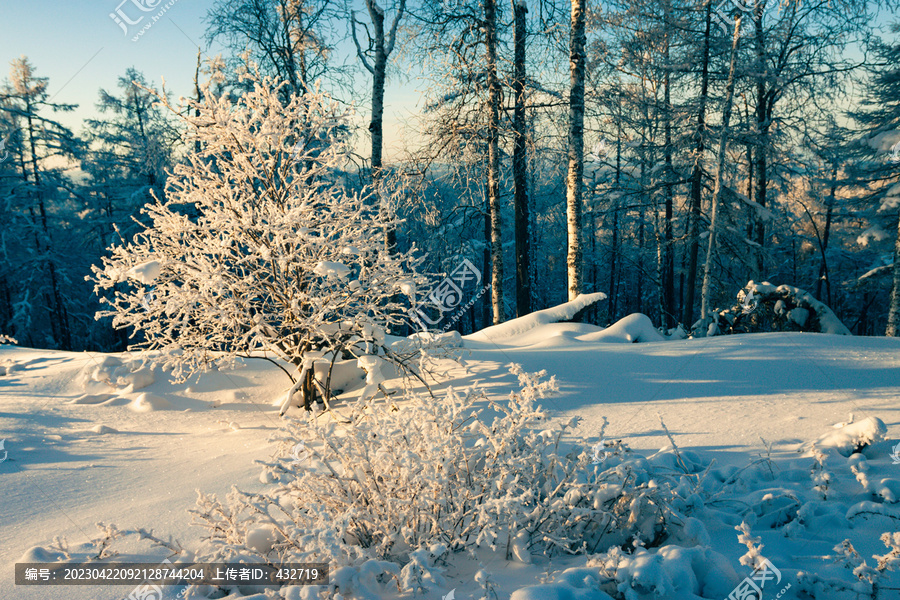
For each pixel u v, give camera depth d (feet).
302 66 44.80
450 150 40.86
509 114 40.45
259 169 21.99
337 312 22.45
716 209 43.60
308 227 20.90
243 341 21.59
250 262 21.52
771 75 44.57
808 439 14.16
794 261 94.48
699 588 7.53
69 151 77.46
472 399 10.82
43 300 84.69
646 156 56.18
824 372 19.72
